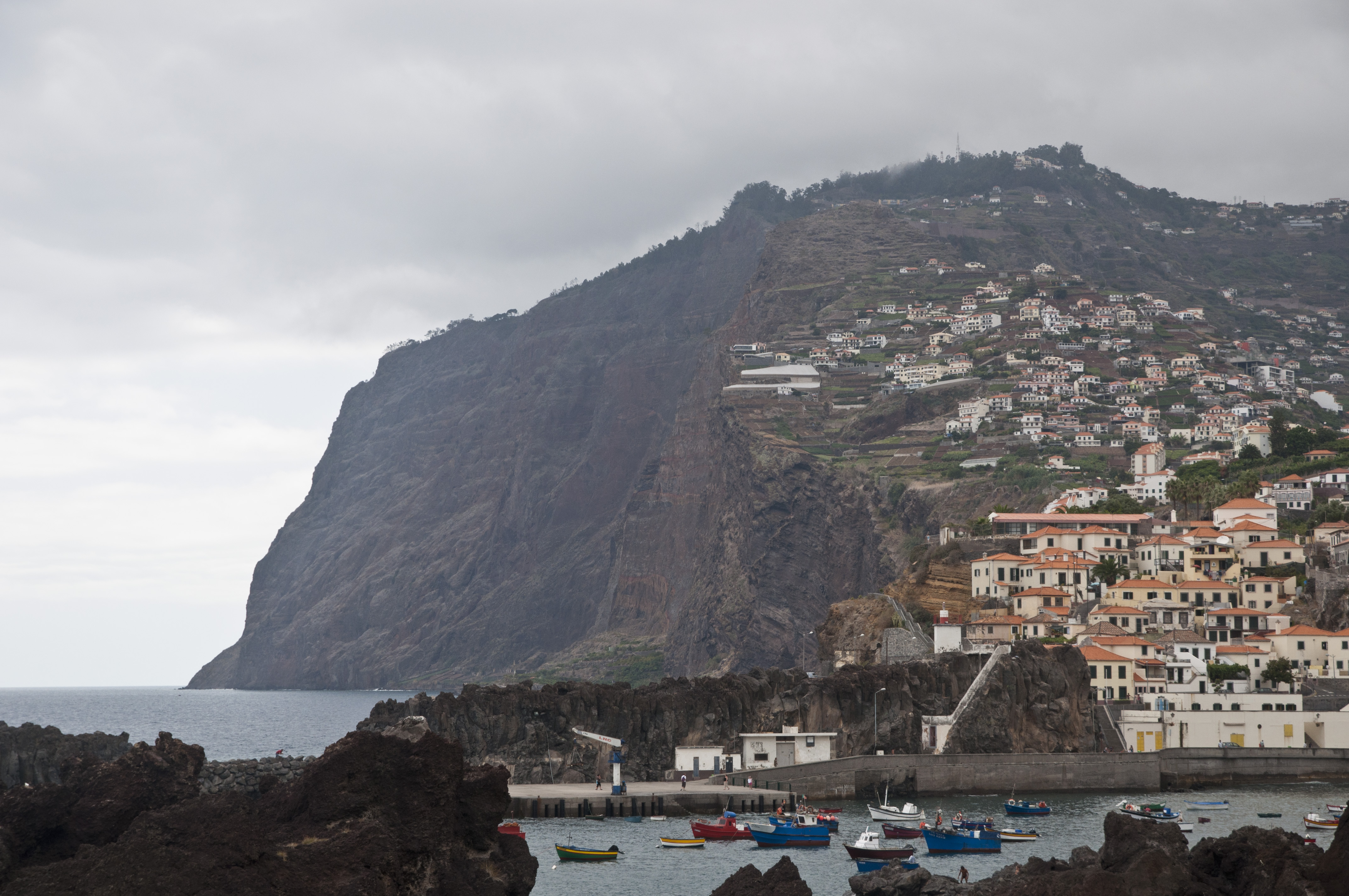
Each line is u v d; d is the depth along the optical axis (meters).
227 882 76.31
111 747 162.62
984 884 101.75
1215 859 95.69
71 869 76.12
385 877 79.69
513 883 88.94
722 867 128.38
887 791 177.38
